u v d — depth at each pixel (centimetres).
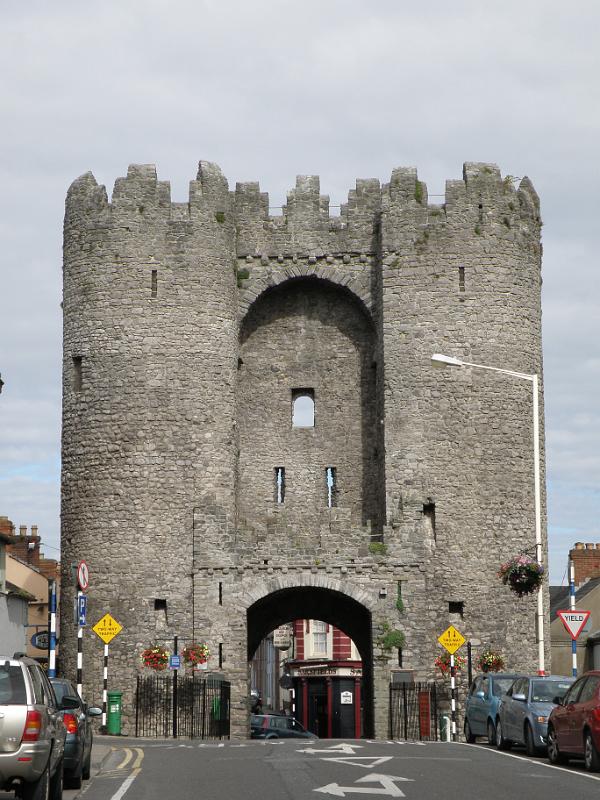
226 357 5059
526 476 5025
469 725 3703
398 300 5047
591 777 2331
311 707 8262
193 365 4981
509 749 3155
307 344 5347
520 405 5038
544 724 2866
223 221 5116
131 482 4900
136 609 4822
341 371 5328
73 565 4891
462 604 4894
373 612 4725
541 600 4072
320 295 5362
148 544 4862
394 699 4675
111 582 4856
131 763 2839
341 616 5225
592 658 6034
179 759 2892
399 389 5006
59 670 4969
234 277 5181
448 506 4941
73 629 4912
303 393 5366
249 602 4756
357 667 8031
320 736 8138
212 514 4825
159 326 4981
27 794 1838
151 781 2364
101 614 4847
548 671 5000
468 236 5059
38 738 1820
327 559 4759
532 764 2636
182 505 4894
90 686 4809
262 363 5341
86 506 4944
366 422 5291
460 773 2402
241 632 4750
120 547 4872
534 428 4028
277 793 2089
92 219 5047
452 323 5016
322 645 8325
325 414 5312
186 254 5031
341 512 4925
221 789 2177
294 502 5272
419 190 5100
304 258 5225
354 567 4750
